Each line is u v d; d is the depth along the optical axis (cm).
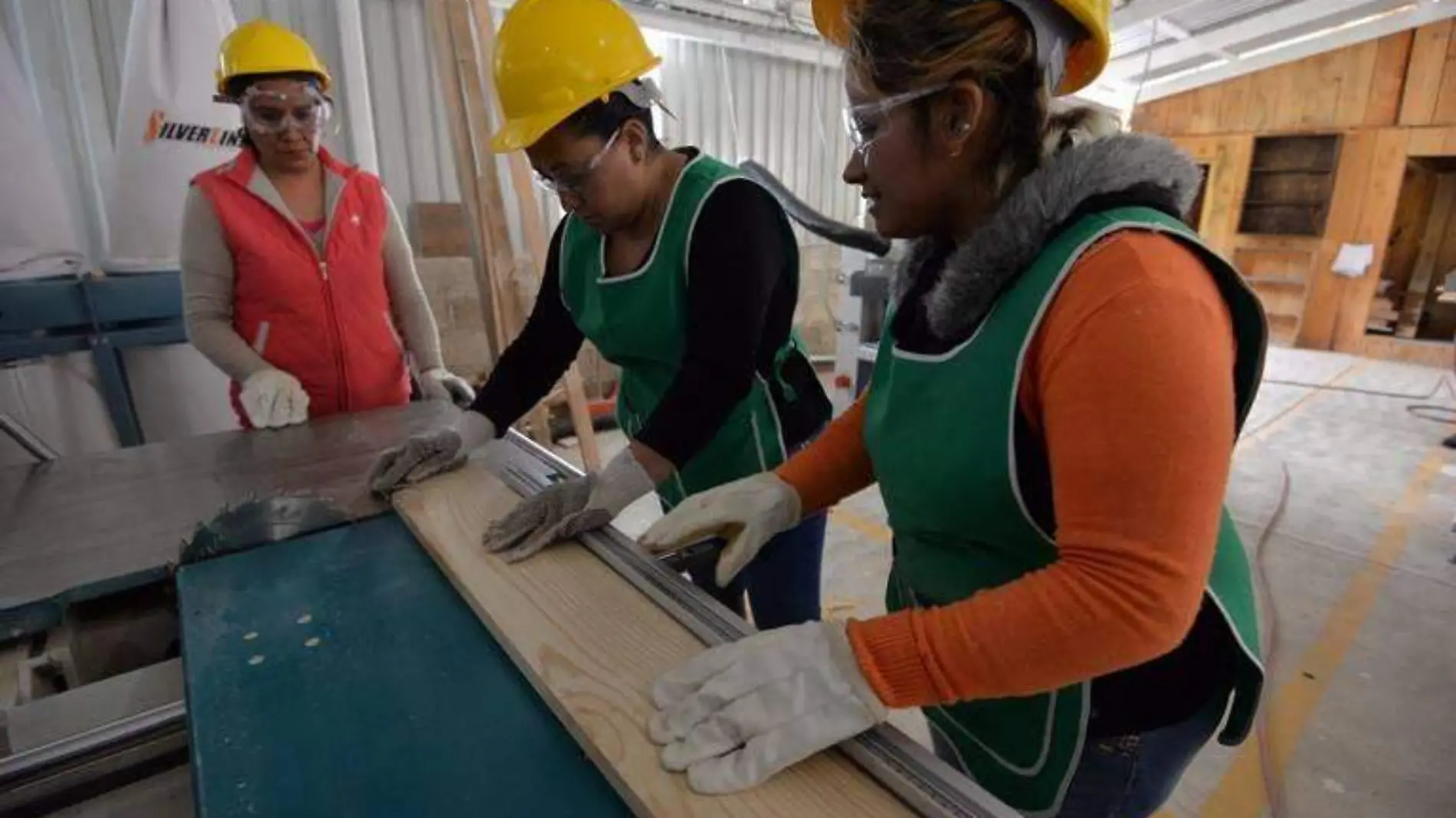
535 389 118
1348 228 580
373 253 167
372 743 55
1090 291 46
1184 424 42
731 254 94
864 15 50
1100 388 44
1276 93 592
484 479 101
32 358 199
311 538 88
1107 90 635
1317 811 145
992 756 72
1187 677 64
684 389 91
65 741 58
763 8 414
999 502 56
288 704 59
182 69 207
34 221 199
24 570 80
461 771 53
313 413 163
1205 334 44
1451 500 298
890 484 66
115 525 91
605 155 88
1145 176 50
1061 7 49
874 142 54
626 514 277
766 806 47
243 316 156
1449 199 603
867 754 51
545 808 50
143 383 225
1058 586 45
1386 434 387
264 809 49
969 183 55
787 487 81
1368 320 594
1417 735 165
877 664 50
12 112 194
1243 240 628
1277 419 414
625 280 103
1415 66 534
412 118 325
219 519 83
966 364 55
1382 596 224
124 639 85
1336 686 182
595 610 68
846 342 334
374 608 73
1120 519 43
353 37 294
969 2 47
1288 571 239
